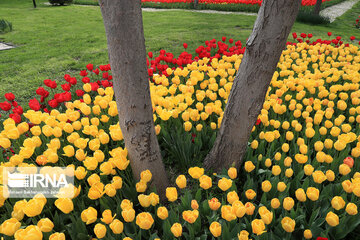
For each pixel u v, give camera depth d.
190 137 3.34
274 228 2.38
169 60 5.77
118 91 2.34
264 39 2.52
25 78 6.73
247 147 3.30
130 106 2.37
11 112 5.09
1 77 6.83
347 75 4.84
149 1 21.64
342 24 15.00
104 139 2.88
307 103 3.88
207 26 12.92
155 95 3.67
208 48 6.60
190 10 19.25
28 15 16.94
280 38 2.52
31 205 1.95
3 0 25.09
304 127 3.62
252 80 2.68
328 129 3.64
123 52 2.15
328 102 3.88
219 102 3.63
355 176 2.46
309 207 2.54
